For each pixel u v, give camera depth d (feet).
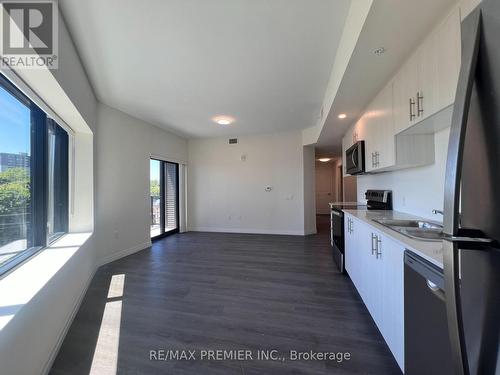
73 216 10.03
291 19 6.11
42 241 7.44
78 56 7.60
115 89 10.11
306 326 6.40
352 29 5.69
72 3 5.51
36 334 4.56
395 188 9.45
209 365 5.05
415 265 3.82
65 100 6.79
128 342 5.82
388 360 5.13
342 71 7.02
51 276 5.37
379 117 8.36
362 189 13.92
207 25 6.27
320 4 5.66
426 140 6.98
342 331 6.16
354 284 8.42
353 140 12.35
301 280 9.51
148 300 7.93
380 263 5.64
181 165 19.93
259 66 8.40
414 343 3.84
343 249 10.14
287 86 10.07
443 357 3.06
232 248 14.56
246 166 19.38
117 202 12.48
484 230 1.77
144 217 14.66
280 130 17.90
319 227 21.97
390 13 4.61
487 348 1.70
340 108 9.93
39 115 7.25
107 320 6.77
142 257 12.77
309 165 18.47
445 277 1.88
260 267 11.09
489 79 1.66
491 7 1.64
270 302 7.72
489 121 1.67
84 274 8.54
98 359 5.25
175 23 6.18
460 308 1.77
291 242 16.01
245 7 5.67
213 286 9.01
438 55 4.93
